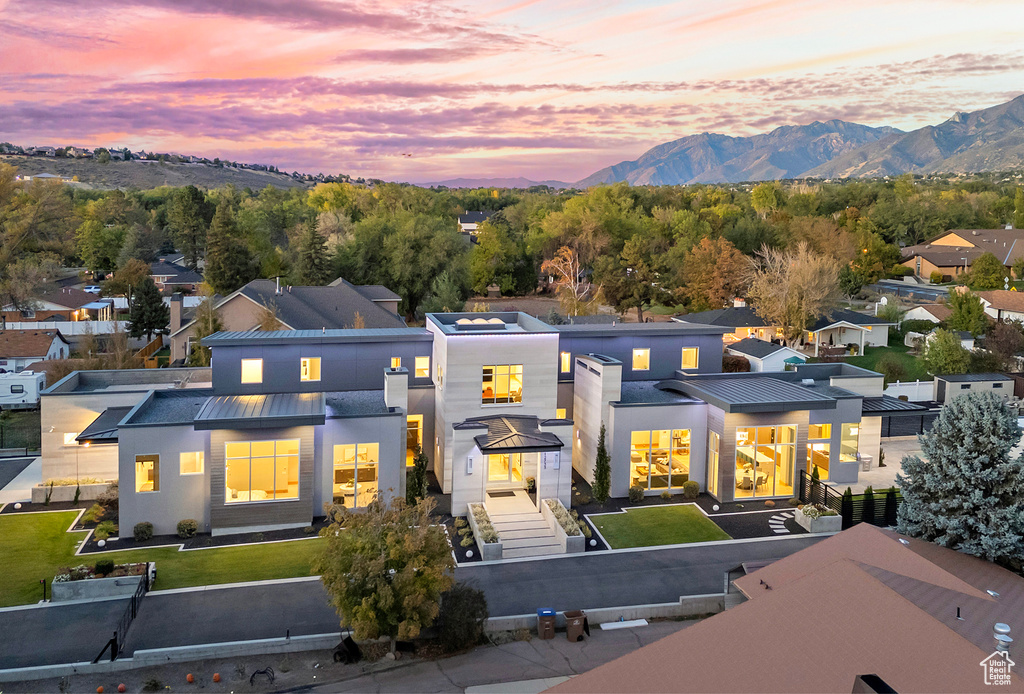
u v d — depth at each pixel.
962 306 71.62
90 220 137.12
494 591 28.05
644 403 37.97
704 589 28.34
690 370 45.91
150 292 81.56
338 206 150.88
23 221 90.81
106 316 92.62
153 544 31.78
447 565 23.27
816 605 17.31
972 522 24.03
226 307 66.38
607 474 36.97
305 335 40.88
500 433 35.59
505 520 34.53
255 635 24.42
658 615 26.31
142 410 35.50
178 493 32.81
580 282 118.44
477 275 113.62
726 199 169.75
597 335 43.81
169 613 25.81
